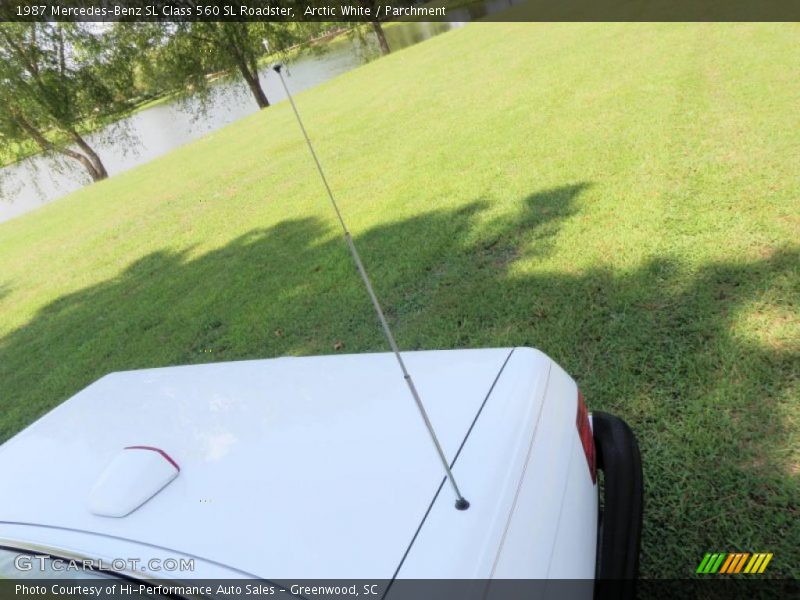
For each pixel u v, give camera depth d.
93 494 1.58
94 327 6.88
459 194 6.60
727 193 4.63
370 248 6.02
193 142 21.44
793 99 6.13
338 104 16.28
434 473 1.48
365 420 1.72
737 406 2.70
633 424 2.80
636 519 1.80
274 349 4.79
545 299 4.06
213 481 1.58
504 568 1.30
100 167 28.97
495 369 1.91
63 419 2.13
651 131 6.50
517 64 13.22
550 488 1.56
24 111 26.55
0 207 29.44
